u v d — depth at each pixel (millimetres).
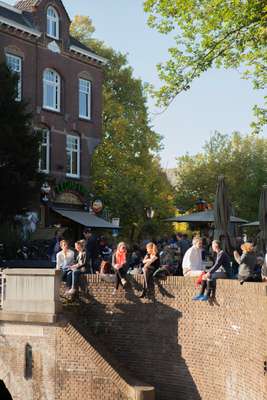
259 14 18484
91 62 39625
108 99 49594
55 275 18062
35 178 30938
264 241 21188
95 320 19188
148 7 19938
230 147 58469
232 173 56344
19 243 27875
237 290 15969
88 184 39062
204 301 17406
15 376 18438
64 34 37719
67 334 17891
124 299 18969
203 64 19969
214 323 17031
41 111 36094
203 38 19656
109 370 17469
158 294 18453
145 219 45875
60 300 18672
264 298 14281
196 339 17594
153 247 18703
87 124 39250
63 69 37594
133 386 17141
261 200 21500
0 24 33531
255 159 57188
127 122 48500
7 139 29266
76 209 37625
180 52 20203
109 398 17375
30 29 35000
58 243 23906
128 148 49594
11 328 18578
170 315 18203
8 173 29438
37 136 30844
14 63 34656
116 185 44406
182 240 21328
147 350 18562
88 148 39281
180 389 17859
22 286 18406
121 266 18797
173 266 20500
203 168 56938
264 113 20984
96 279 19219
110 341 19031
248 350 15266
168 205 48438
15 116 30094
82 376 17672
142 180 47781
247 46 19578
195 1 19500
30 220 33812
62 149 37406
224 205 19828
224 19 19000
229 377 16312
